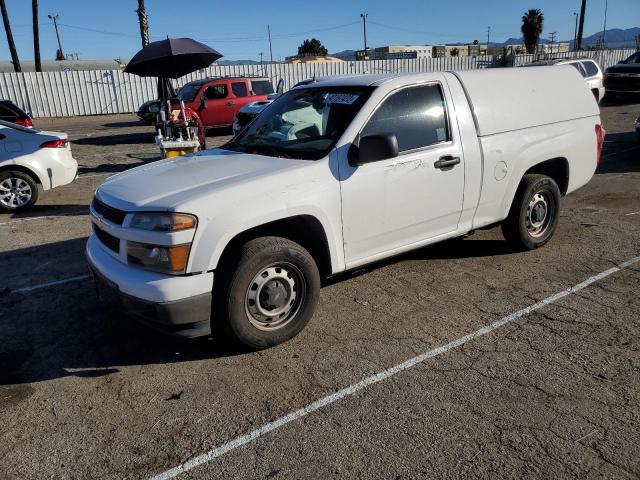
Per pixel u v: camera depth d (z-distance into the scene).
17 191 8.12
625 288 4.73
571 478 2.62
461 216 4.88
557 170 5.88
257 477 2.71
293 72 29.39
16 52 28.22
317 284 3.99
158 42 8.50
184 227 3.41
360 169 4.09
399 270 5.30
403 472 2.70
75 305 4.79
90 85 26.52
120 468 2.81
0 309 4.73
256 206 3.63
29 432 3.11
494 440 2.90
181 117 9.62
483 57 33.78
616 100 23.42
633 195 7.91
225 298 3.62
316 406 3.25
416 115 4.46
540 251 5.71
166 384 3.54
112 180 4.29
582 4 42.44
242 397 3.37
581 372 3.49
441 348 3.86
